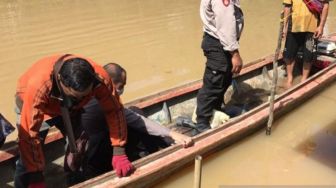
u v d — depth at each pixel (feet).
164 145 13.87
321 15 20.01
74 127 11.87
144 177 11.87
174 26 34.60
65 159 12.45
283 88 21.38
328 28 33.83
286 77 22.52
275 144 15.81
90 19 36.58
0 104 21.06
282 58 22.74
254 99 20.30
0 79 23.88
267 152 15.37
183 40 31.01
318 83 18.44
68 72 8.92
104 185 11.23
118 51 28.45
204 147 13.43
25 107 9.53
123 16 37.70
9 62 26.37
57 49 28.68
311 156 15.16
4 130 10.56
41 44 29.73
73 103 9.62
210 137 13.91
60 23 35.24
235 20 14.43
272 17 38.29
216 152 14.47
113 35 31.91
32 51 28.32
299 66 22.70
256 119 15.31
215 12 14.37
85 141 12.19
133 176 11.66
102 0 44.32
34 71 10.02
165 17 37.40
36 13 38.68
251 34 32.86
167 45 29.86
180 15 38.17
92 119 12.48
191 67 25.94
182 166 13.16
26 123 9.57
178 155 12.85
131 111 13.12
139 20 36.29
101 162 13.35
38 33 32.32
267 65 22.33
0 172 12.80
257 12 40.34
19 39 30.81
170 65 26.21
